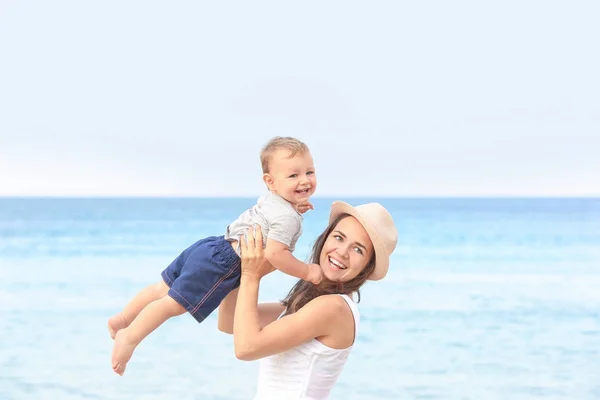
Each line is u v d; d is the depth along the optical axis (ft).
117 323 12.93
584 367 43.14
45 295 69.62
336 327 12.01
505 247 114.93
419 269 87.04
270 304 13.50
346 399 36.55
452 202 251.80
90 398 36.37
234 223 12.55
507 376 41.04
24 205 222.89
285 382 12.27
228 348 44.21
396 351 46.55
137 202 245.24
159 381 38.34
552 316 59.72
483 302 65.36
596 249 111.96
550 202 248.73
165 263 92.32
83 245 115.24
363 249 12.22
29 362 43.86
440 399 36.58
